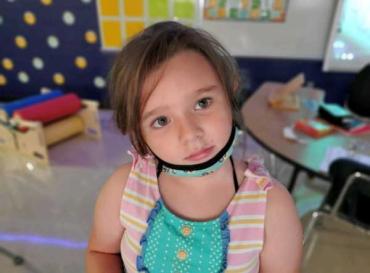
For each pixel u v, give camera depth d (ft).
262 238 1.91
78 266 5.65
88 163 8.73
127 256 2.14
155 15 10.25
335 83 10.27
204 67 1.66
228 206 1.93
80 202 7.24
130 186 2.12
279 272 2.04
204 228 1.91
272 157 8.59
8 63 11.69
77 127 9.95
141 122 1.72
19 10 10.74
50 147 9.46
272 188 1.94
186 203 1.98
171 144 1.67
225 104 1.73
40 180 8.02
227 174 1.97
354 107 8.29
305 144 5.43
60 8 10.52
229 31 10.13
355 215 5.14
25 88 12.03
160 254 1.97
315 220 5.16
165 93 1.63
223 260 1.89
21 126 8.62
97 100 11.77
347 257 4.58
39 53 11.34
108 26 10.55
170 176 2.03
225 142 1.73
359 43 9.56
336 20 9.36
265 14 9.75
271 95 7.39
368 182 4.57
